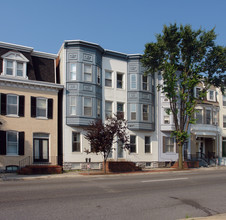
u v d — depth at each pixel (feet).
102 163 94.27
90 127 79.15
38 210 30.19
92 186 47.52
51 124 88.17
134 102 102.42
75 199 36.19
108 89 99.55
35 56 92.68
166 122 108.99
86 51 93.71
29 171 75.10
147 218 28.91
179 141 97.14
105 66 99.81
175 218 29.32
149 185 49.98
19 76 85.20
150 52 93.97
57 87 89.81
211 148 127.95
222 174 73.10
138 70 103.45
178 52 93.56
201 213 31.86
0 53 83.76
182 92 97.76
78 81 91.40
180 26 90.99
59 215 28.58
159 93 109.81
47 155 87.15
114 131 77.71
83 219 27.58
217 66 93.76
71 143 90.43
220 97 131.54
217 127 126.82
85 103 92.12
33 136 85.66
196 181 56.70
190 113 94.84
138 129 101.50
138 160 102.37
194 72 94.79
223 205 35.65
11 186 46.50
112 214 29.73
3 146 80.12
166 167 107.34
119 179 59.98
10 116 82.23
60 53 97.96
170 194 41.50
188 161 107.86
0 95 81.30
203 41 91.76
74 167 90.22
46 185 48.06
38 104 87.45
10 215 28.09
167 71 93.09
